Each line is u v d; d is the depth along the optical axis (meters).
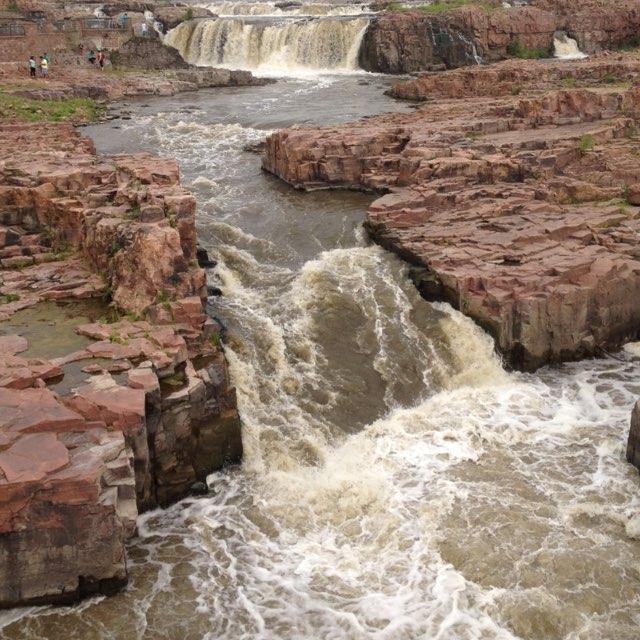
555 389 22.33
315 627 14.43
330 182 34.62
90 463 14.20
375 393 21.56
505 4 73.94
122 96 57.16
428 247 26.05
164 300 20.14
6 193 24.84
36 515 13.76
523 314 22.81
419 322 23.75
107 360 17.67
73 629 14.05
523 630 14.38
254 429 19.41
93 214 23.19
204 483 17.92
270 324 22.73
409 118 42.53
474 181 32.09
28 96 51.78
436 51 66.56
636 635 14.23
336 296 24.28
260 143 41.69
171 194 23.36
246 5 81.06
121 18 67.81
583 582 15.39
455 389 22.33
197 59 72.50
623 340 24.58
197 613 14.62
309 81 63.81
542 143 34.09
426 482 18.31
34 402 15.62
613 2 71.94
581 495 17.84
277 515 17.27
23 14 68.50
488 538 16.50
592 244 26.52
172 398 16.98
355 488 18.02
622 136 36.94
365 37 68.94
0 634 13.84
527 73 53.00
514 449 19.58
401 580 15.52
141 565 15.68
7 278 22.48
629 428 19.75
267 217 30.81
